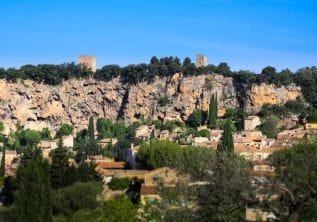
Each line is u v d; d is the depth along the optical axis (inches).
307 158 3216.0
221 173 3267.7
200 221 3248.0
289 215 3139.8
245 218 3462.1
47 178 6013.8
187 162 3444.9
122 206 5305.1
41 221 5782.5
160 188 3612.2
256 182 3221.0
